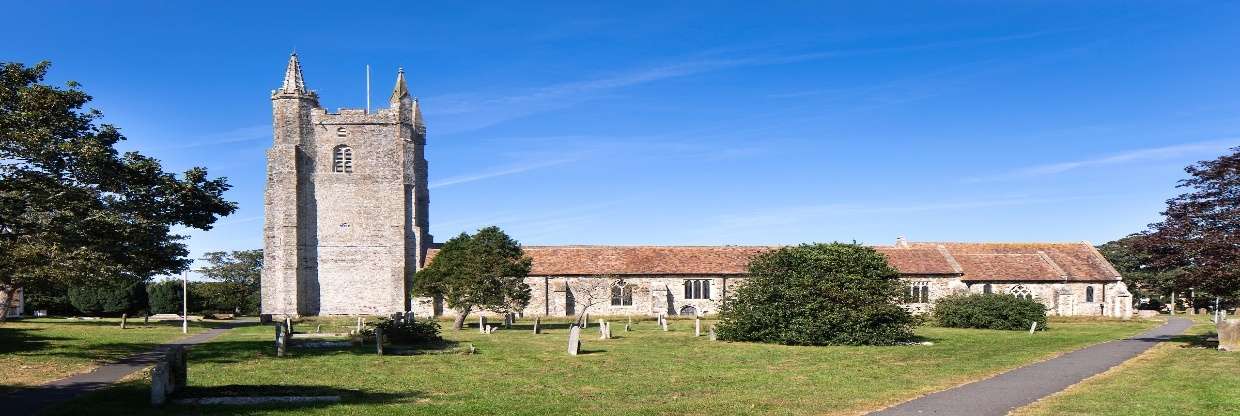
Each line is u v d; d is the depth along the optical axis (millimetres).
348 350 37219
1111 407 20188
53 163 29219
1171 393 22328
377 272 80562
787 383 25469
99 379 25453
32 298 82875
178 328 55562
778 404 21172
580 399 21938
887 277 43812
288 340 41062
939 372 28391
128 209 31656
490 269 56625
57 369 27891
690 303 77688
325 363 30984
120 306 89375
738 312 44281
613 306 77188
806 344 41438
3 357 30875
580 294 77250
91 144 28984
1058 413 19531
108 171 30031
